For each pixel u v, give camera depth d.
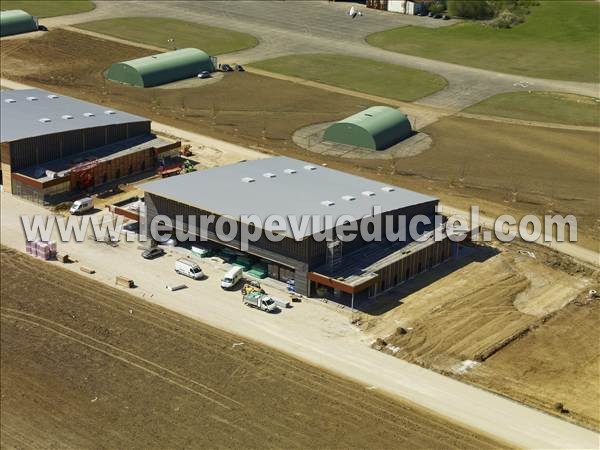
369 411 74.31
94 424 73.00
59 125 123.12
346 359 81.81
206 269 98.12
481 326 87.81
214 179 105.00
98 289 93.75
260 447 69.94
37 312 89.31
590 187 124.81
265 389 77.19
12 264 98.75
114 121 128.12
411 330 86.81
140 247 102.94
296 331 86.44
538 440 71.06
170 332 85.88
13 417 73.94
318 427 72.31
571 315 90.75
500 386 78.00
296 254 92.50
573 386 78.25
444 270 99.75
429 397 76.31
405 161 133.12
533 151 138.88
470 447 70.06
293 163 112.12
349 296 93.25
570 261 102.50
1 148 116.12
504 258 102.88
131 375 79.25
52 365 80.81
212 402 75.44
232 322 87.81
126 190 119.12
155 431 71.94
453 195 120.44
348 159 133.50
